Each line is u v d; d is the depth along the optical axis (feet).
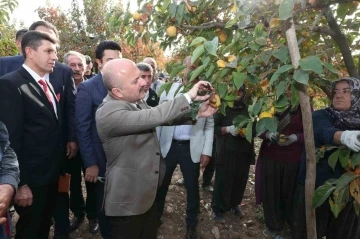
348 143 5.26
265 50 4.44
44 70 7.62
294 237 8.36
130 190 6.51
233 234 11.23
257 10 5.01
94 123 8.65
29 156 7.46
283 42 4.99
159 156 6.84
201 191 14.85
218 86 4.94
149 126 5.74
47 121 7.68
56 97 8.41
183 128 10.10
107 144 6.42
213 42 4.26
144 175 6.56
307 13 6.01
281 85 4.38
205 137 10.46
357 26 6.66
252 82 4.69
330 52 5.65
